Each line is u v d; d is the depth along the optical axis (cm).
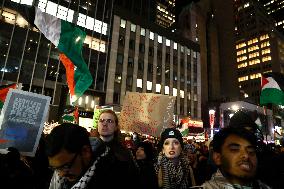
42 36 3284
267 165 284
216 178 179
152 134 547
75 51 623
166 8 10081
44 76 3184
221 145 175
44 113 287
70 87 652
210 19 6969
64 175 163
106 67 3872
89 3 3869
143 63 4450
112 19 4175
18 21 3128
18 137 269
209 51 6531
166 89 4678
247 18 9738
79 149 158
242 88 9056
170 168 337
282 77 824
